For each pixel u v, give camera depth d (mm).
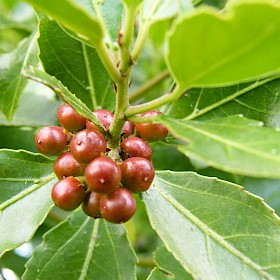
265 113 100
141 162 83
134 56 83
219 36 66
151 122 82
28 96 129
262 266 87
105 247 109
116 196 81
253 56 67
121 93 82
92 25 71
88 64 109
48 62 108
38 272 105
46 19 104
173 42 69
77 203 86
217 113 103
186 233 91
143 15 86
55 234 109
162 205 95
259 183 136
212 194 96
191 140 68
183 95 103
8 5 182
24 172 101
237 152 65
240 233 91
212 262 88
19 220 97
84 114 83
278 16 62
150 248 167
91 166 78
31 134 131
